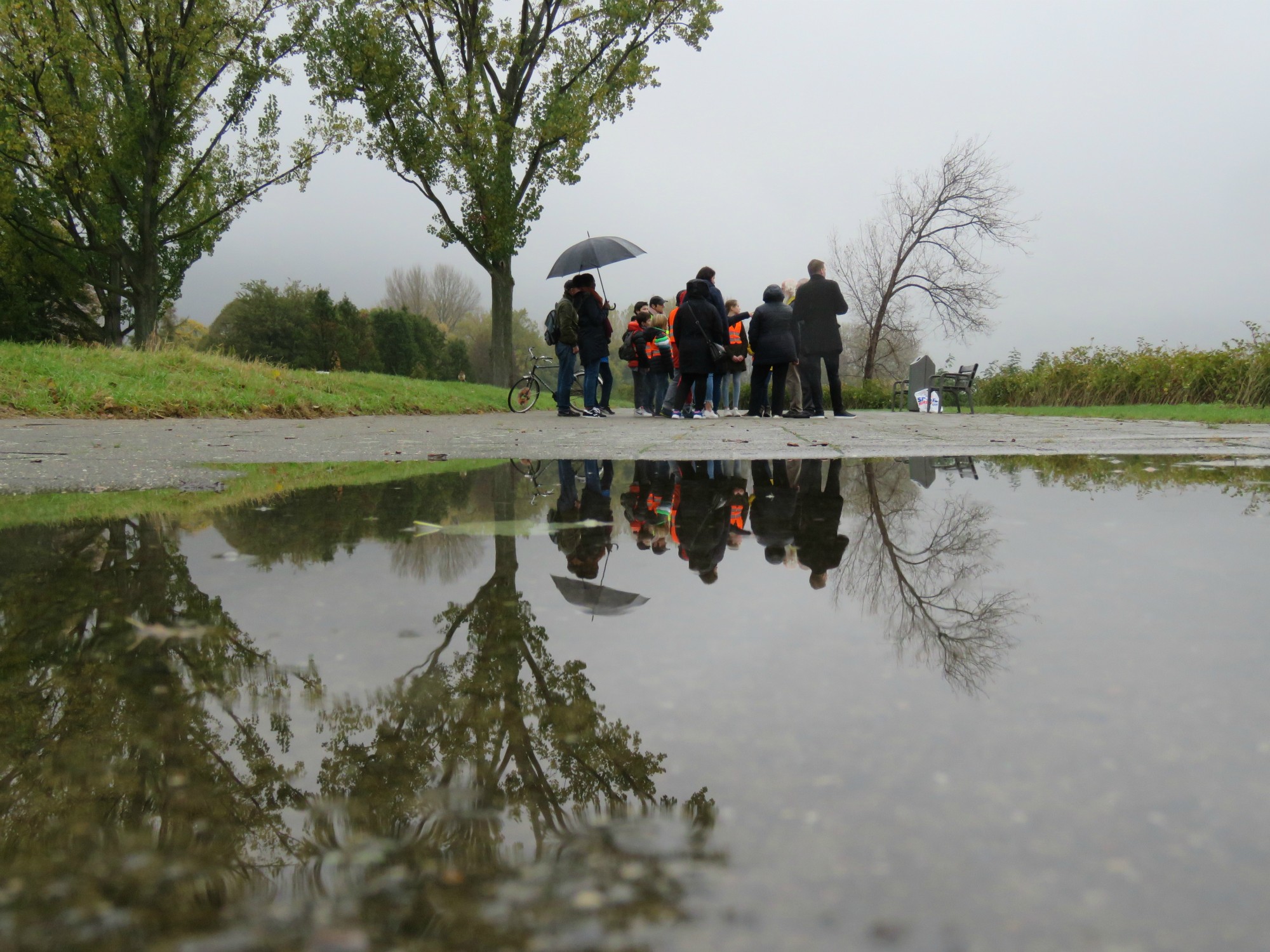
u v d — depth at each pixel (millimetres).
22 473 3113
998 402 23297
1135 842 408
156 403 9398
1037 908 350
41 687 698
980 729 564
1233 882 371
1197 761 508
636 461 3445
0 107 17844
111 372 10383
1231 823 428
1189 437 4957
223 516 1875
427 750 543
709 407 11016
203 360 12211
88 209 20641
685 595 1022
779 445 4402
